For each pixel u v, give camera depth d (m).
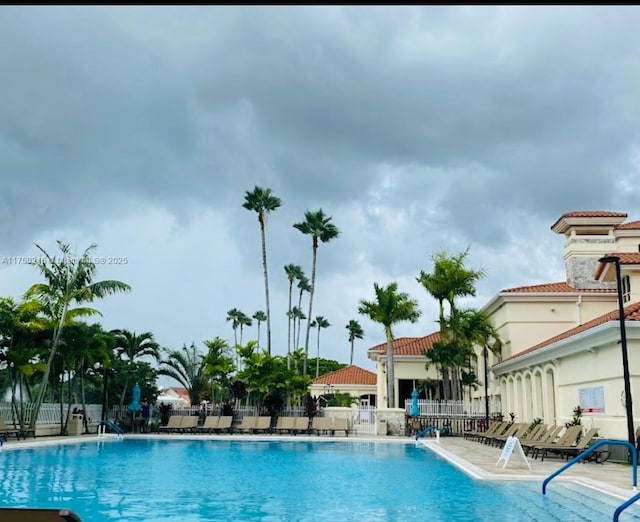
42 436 28.33
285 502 11.97
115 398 37.50
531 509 11.07
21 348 26.08
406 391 45.03
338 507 11.38
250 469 17.81
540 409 29.17
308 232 56.94
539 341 34.09
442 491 13.32
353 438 30.75
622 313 16.78
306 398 38.12
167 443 28.08
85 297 27.41
